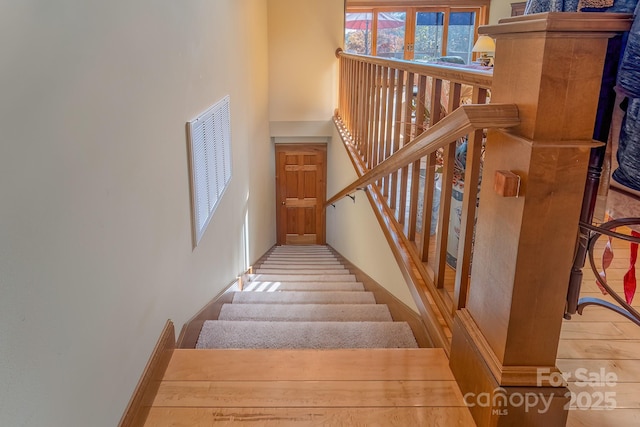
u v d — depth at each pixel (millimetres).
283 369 1504
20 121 786
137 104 1371
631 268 1426
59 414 915
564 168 1010
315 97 5984
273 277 3992
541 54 957
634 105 995
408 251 2301
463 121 1139
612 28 933
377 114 3273
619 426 1229
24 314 798
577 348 1560
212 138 2482
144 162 1436
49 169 877
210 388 1422
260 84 5035
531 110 999
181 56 1893
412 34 7562
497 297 1168
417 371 1494
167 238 1688
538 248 1058
